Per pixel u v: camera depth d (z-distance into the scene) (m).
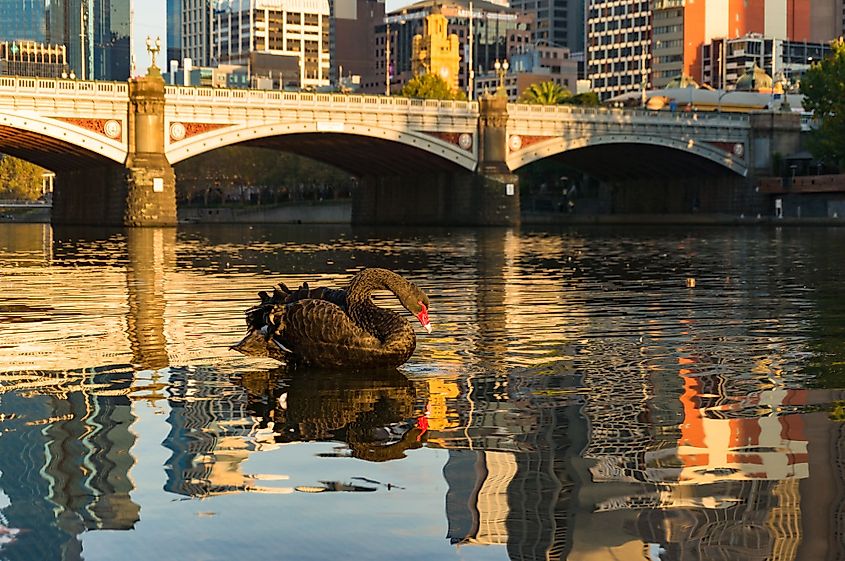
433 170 138.88
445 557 7.98
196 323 22.45
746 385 15.00
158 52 113.81
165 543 8.31
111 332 20.84
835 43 140.50
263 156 185.12
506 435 11.85
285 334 15.87
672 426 12.29
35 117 106.69
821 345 19.30
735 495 9.48
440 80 187.75
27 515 8.98
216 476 10.16
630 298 29.42
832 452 11.01
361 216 155.88
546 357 17.61
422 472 10.28
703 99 169.88
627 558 7.95
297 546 8.23
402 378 15.39
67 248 63.34
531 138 133.75
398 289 15.99
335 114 119.75
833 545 8.19
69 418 12.70
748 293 31.30
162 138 112.31
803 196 144.25
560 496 9.49
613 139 137.25
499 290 32.28
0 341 19.38
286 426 12.29
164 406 13.41
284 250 62.94
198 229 113.12
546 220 156.50
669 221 150.12
